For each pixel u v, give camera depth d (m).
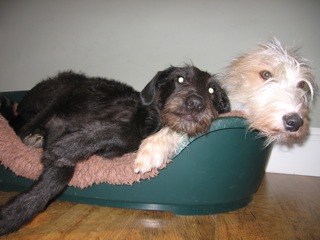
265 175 0.97
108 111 0.59
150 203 0.57
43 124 0.63
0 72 1.10
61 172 0.47
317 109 0.95
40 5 1.04
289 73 0.63
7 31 1.07
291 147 0.98
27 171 0.54
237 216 0.60
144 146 0.53
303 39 0.94
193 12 0.97
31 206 0.44
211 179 0.57
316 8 0.93
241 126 0.56
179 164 0.54
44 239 0.44
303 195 0.77
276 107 0.56
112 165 0.53
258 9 0.95
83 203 0.60
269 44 0.75
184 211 0.58
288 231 0.54
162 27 0.99
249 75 0.67
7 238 0.43
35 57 1.07
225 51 0.97
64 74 0.74
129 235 0.47
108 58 1.02
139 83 1.02
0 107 0.72
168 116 0.53
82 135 0.50
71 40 1.04
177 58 0.99
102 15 1.01
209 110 0.53
